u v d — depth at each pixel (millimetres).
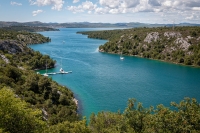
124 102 76188
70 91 81875
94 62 156750
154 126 24562
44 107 58938
